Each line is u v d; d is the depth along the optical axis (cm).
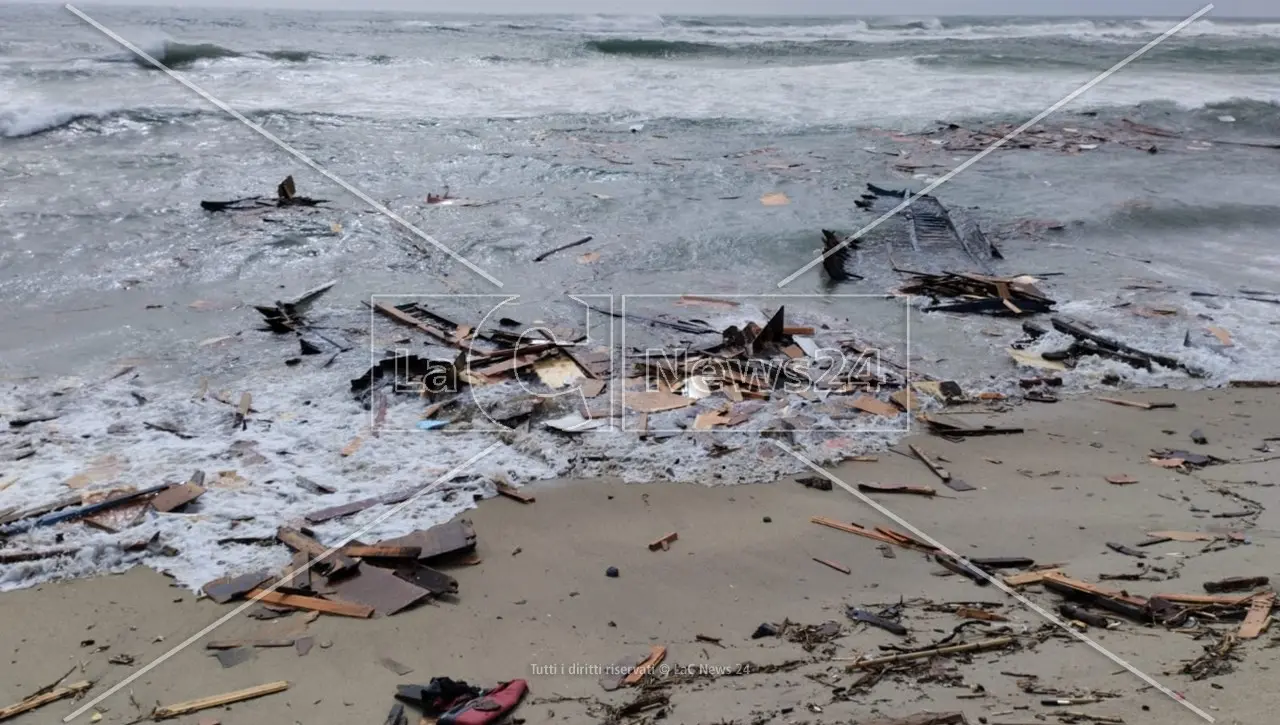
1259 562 573
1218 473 730
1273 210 1527
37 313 1031
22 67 2298
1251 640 476
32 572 570
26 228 1272
